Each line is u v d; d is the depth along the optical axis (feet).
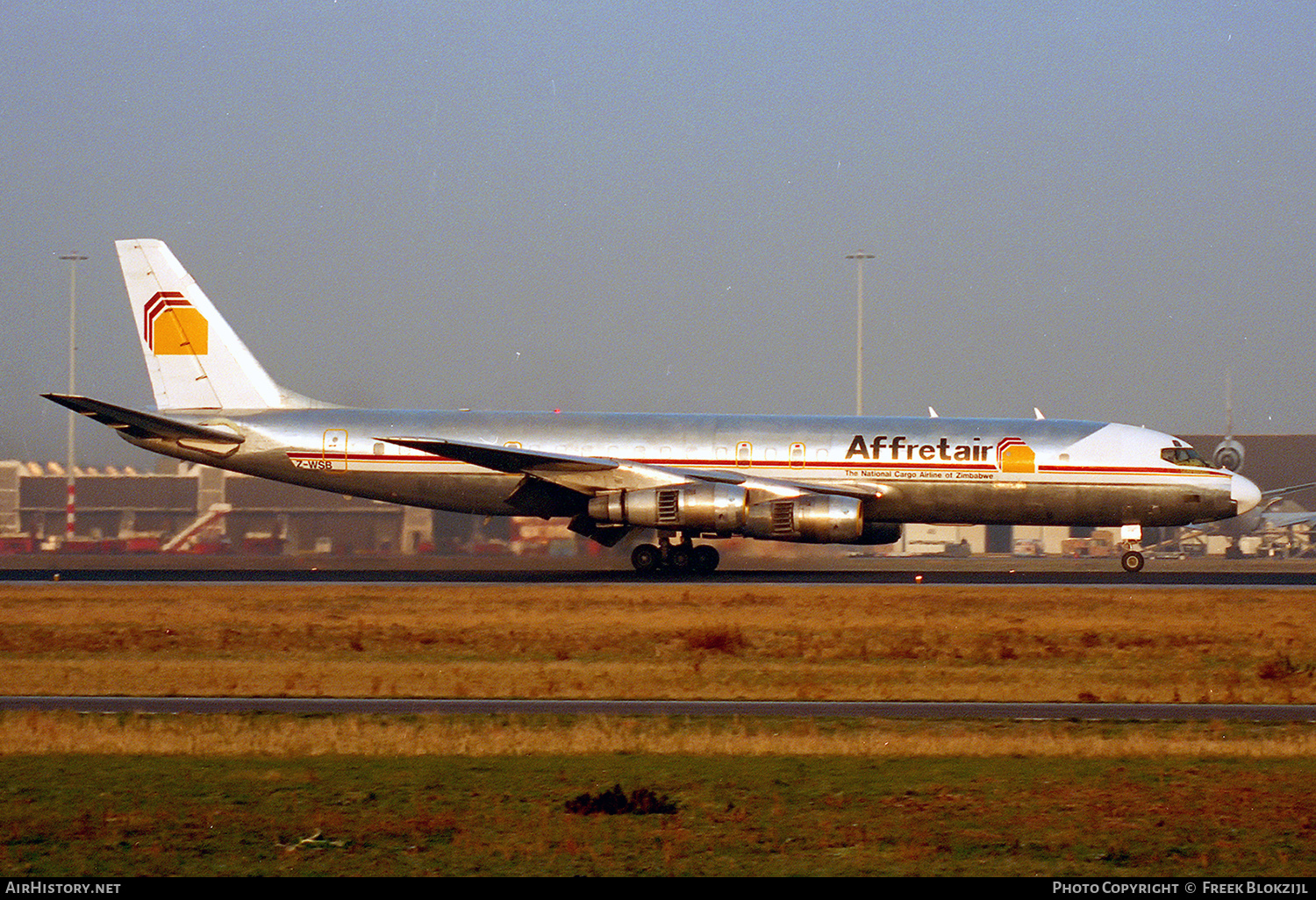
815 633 395.14
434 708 283.59
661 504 543.80
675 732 250.16
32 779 208.85
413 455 585.63
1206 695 300.20
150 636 388.57
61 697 296.71
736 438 583.99
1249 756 230.48
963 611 447.42
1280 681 321.11
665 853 171.22
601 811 190.49
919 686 312.29
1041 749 233.55
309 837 177.68
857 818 188.55
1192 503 572.10
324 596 486.79
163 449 597.93
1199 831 183.11
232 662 344.28
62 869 164.66
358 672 329.31
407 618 428.15
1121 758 228.63
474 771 215.51
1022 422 592.19
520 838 177.99
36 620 422.00
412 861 168.25
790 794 201.16
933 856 171.63
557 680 318.86
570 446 585.22
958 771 216.74
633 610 446.60
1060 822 186.91
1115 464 573.74
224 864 166.81
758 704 291.17
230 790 201.77
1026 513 580.30
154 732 246.88
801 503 540.11
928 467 576.61
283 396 613.52
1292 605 464.24
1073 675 328.70
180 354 611.06
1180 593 500.33
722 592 495.82
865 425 587.27
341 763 220.84
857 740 242.17
